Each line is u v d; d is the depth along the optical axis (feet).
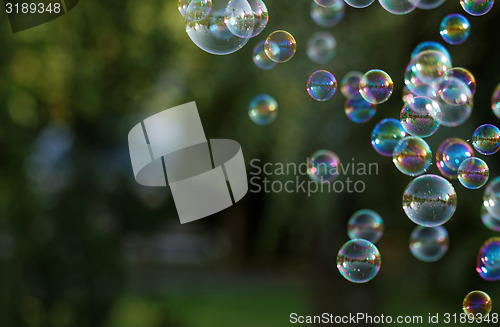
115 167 15.47
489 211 5.61
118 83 15.88
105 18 14.43
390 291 10.94
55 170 14.38
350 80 7.04
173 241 29.99
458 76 5.62
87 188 14.44
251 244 27.53
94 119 15.79
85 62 14.88
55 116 16.14
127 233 16.14
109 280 12.35
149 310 14.28
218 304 19.72
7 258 11.08
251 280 24.40
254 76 9.93
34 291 11.75
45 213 12.12
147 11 15.19
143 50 15.57
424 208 4.70
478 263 5.70
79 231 12.25
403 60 8.04
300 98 9.32
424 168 5.21
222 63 10.14
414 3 5.19
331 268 10.11
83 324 12.13
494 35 7.16
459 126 7.16
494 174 7.11
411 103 5.24
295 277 25.27
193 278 22.94
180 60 15.28
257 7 5.23
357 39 8.57
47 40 14.47
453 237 8.00
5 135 12.25
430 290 9.07
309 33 8.79
